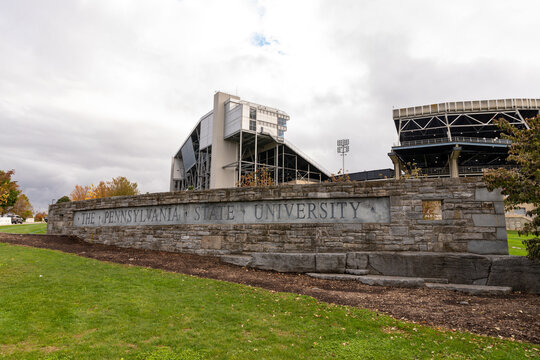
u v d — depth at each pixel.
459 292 9.20
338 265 11.01
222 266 12.08
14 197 48.56
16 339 5.10
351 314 6.96
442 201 11.16
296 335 5.88
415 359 5.02
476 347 5.41
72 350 4.86
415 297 8.59
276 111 58.94
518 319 6.83
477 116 72.94
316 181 70.94
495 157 75.69
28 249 13.34
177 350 5.06
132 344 5.23
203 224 14.17
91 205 18.41
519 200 8.12
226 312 6.89
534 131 7.99
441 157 77.00
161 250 15.04
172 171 94.50
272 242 12.68
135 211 16.52
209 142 62.34
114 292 7.83
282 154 62.34
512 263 9.55
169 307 7.01
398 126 78.06
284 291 8.99
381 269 10.60
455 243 10.78
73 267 10.34
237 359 4.88
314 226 12.23
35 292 7.43
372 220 11.73
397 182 11.59
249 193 13.42
